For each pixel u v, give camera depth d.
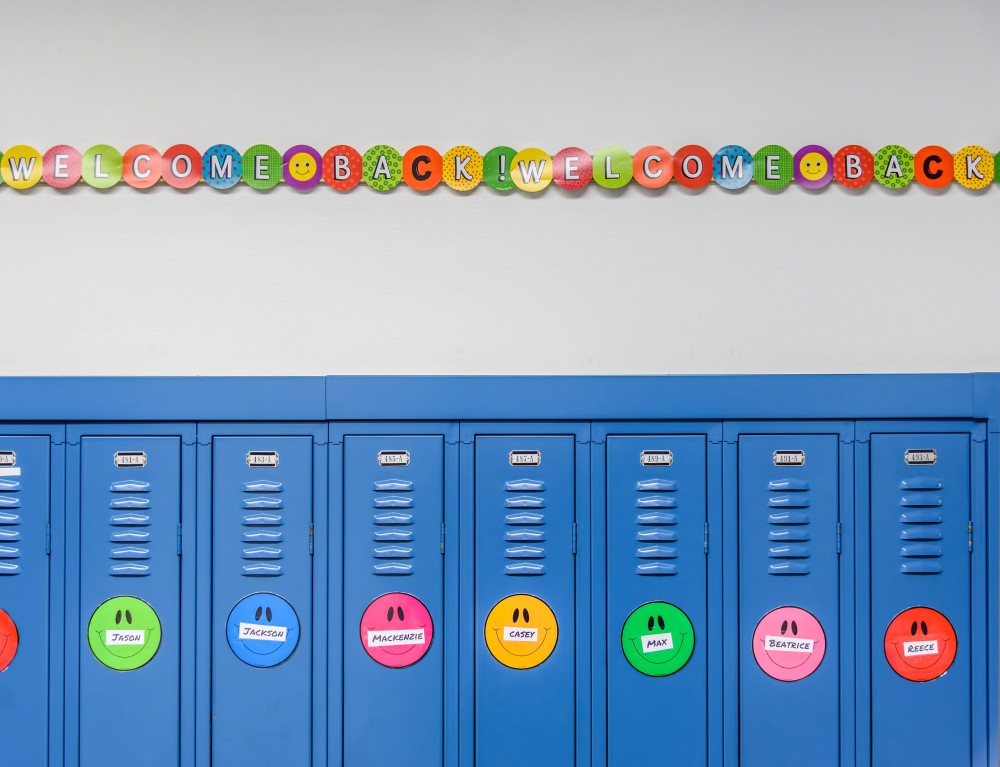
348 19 1.38
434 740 1.29
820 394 1.30
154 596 1.29
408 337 1.37
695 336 1.38
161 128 1.37
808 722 1.30
